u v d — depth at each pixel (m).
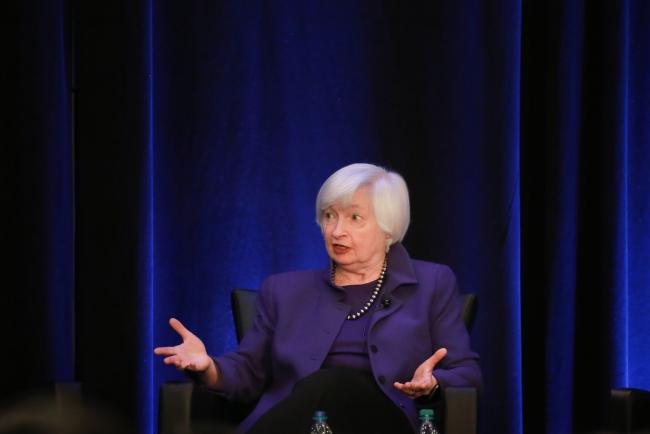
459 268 11.05
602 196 10.97
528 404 11.30
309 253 11.29
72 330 10.63
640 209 11.30
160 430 7.75
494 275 10.87
